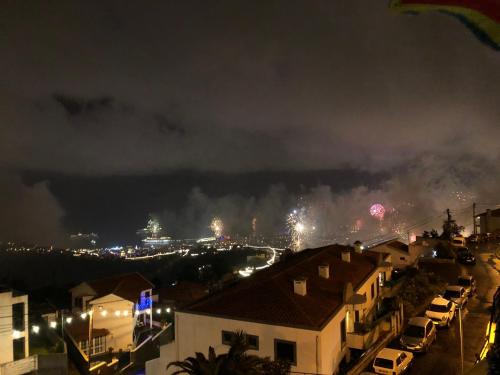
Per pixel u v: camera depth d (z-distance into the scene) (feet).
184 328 90.63
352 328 95.35
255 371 66.49
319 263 111.34
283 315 82.53
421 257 174.70
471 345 93.25
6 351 119.24
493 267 159.63
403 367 81.15
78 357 148.15
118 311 175.63
